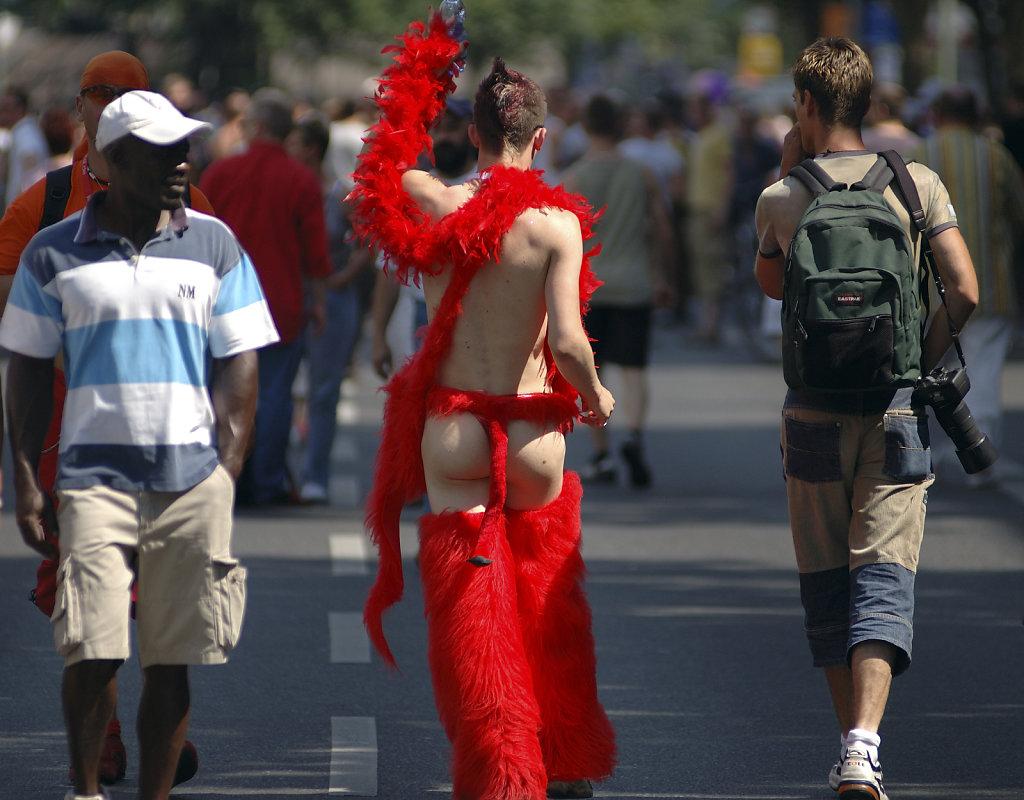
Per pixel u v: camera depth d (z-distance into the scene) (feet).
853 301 50.55
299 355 104.94
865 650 51.34
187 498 45.44
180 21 326.85
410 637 75.05
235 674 68.59
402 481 52.65
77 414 45.27
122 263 45.27
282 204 100.83
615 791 54.80
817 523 53.57
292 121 102.58
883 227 51.34
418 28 53.57
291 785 55.01
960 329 53.42
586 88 550.77
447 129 80.94
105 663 45.65
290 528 99.09
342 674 68.80
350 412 147.23
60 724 61.46
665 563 90.89
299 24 325.62
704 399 157.17
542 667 51.49
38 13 322.14
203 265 45.83
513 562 51.49
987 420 111.45
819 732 61.62
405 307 90.79
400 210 51.55
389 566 53.36
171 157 44.91
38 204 54.13
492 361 51.24
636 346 113.80
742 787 55.31
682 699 65.82
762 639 75.15
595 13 402.93
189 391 45.70
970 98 108.58
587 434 137.08
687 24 523.29
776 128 235.81
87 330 45.09
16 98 187.32
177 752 47.01
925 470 52.75
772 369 180.04
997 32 250.78
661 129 214.90
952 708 64.64
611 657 71.92
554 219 50.60
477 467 51.06
